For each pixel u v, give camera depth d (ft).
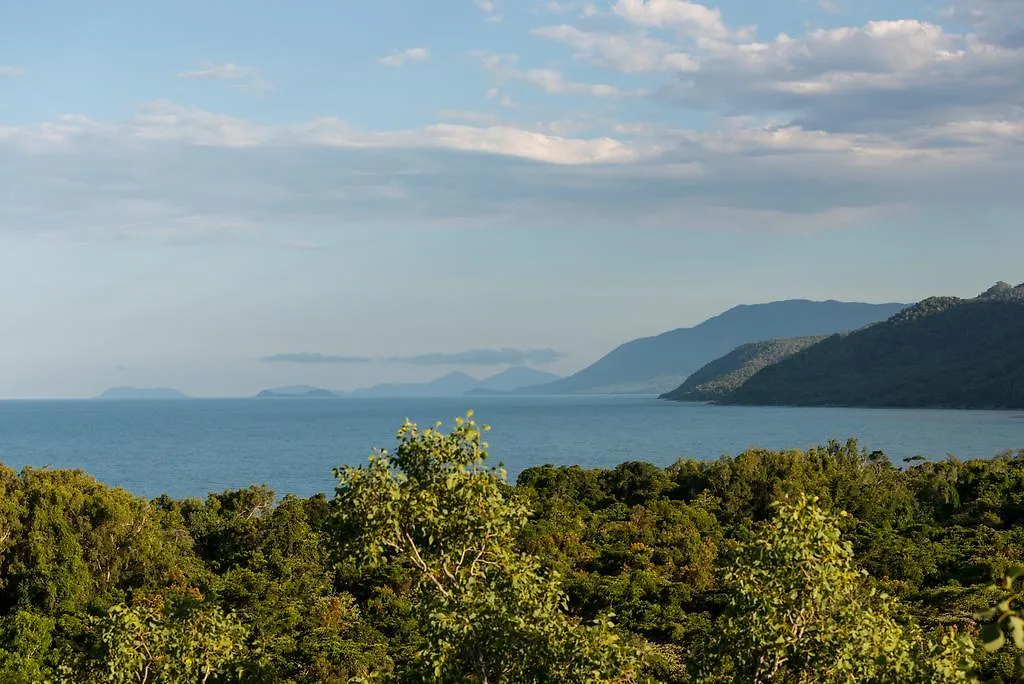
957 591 108.37
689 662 45.34
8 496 119.14
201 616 57.77
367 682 54.24
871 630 41.50
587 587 114.42
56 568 110.63
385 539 50.39
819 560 41.57
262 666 59.77
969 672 23.88
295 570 125.90
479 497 50.26
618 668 46.85
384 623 103.60
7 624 96.58
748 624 41.93
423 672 47.16
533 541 136.05
